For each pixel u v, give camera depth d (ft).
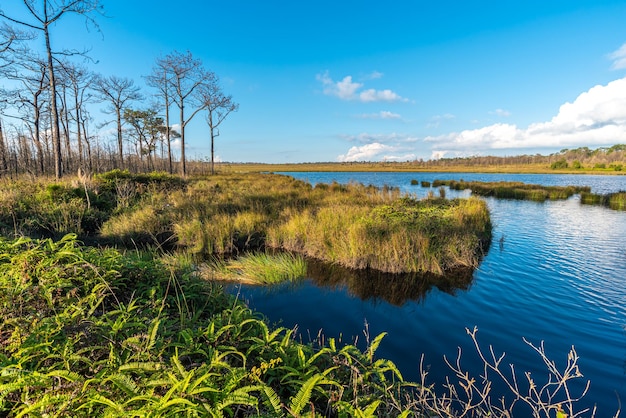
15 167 67.46
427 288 20.15
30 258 11.34
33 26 45.65
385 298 18.56
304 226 30.99
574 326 15.51
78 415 5.48
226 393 6.05
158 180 57.00
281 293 19.11
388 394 7.85
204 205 39.06
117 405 5.30
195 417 5.38
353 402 7.17
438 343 13.92
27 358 6.49
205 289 14.26
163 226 31.96
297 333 14.53
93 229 33.04
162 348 7.61
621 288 20.16
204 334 8.96
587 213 51.06
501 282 21.12
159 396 5.86
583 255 27.32
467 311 17.01
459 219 33.53
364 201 48.47
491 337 14.46
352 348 9.15
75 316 8.59
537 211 53.31
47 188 36.06
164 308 11.37
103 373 6.41
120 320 8.70
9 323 7.91
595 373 12.02
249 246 30.17
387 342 13.92
